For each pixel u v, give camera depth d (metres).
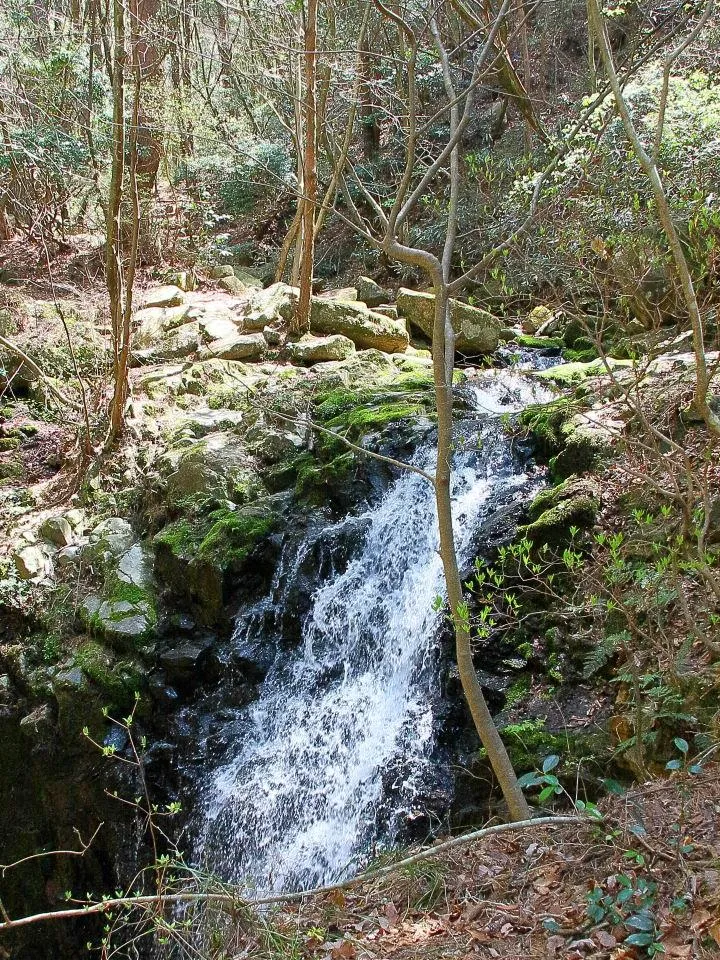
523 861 3.98
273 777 6.70
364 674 6.88
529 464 7.09
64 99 12.99
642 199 6.09
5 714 7.67
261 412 9.02
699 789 3.88
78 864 7.33
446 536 4.12
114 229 9.11
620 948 3.19
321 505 7.91
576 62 13.62
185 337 11.12
